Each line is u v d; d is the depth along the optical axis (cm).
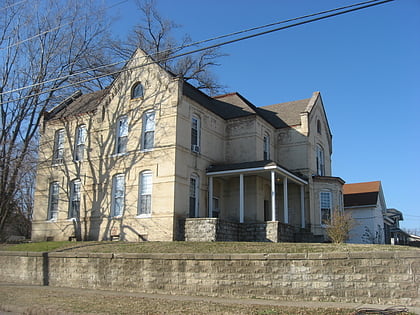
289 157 3078
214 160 2750
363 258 1270
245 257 1411
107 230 2523
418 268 1203
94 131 2755
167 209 2311
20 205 3644
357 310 1110
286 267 1354
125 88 2664
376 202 3697
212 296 1426
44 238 2838
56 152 2970
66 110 3123
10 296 1456
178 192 2344
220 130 2872
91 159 2725
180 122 2434
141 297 1409
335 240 2444
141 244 1938
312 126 3162
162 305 1228
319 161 3288
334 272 1295
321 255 1317
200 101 2691
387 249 1465
